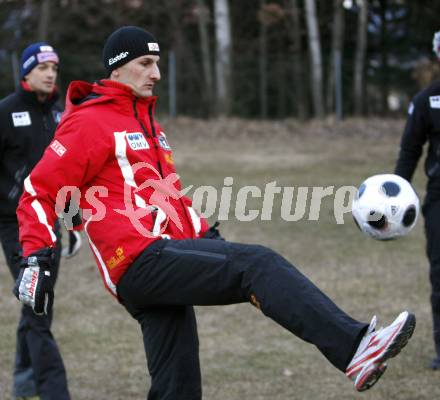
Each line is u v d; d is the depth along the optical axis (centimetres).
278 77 4097
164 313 551
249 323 988
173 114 3444
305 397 743
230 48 3628
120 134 536
